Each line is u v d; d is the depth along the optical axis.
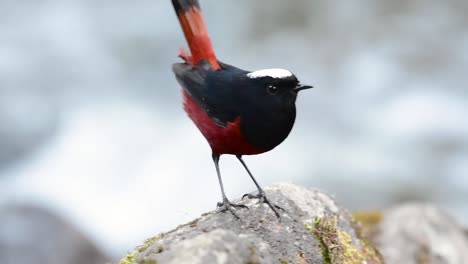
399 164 16.45
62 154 16.48
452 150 16.86
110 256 12.00
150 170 15.89
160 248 5.66
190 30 7.23
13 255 11.17
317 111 17.95
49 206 13.26
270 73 6.57
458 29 20.56
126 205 15.03
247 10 21.19
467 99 18.16
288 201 6.77
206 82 6.93
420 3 21.53
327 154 16.52
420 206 9.38
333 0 21.55
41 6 20.81
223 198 6.52
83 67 19.05
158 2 21.09
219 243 5.07
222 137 6.76
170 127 17.08
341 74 19.08
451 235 8.84
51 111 17.56
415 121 17.62
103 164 16.20
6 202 13.26
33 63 19.02
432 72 19.00
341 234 6.91
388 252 8.45
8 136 16.86
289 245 6.18
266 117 6.59
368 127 17.50
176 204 14.98
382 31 20.61
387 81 18.84
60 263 11.32
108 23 20.45
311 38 20.41
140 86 18.58
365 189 15.96
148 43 19.89
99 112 17.56
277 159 16.17
